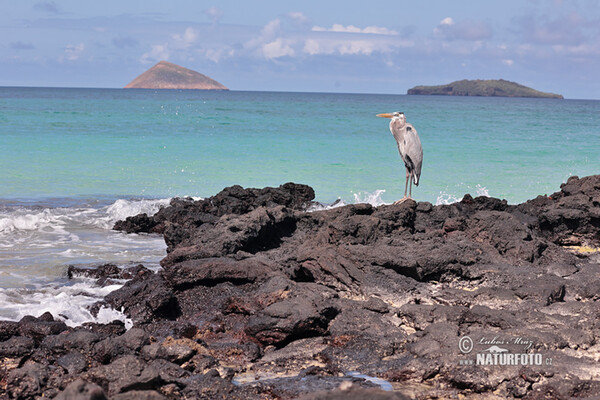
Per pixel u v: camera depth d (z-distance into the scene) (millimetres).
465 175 29391
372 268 12000
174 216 18422
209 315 11070
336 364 8766
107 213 20422
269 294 10820
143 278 12711
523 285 11414
